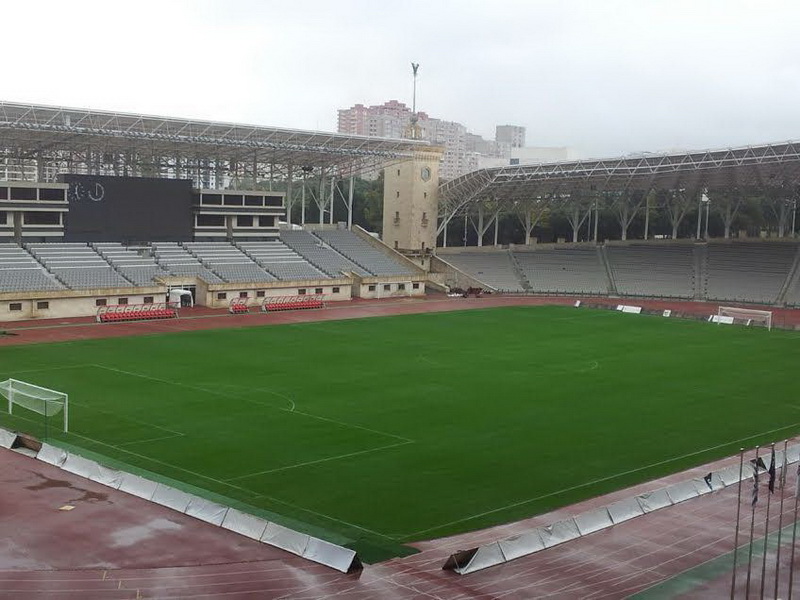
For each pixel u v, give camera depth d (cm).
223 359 5938
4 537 2720
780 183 11769
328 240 11275
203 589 2409
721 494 3419
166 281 8662
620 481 3556
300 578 2508
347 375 5509
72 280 8106
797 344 7544
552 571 2625
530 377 5638
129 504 3056
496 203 13162
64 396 4112
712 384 5591
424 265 12094
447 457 3794
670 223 14988
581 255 12962
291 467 3572
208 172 11338
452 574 2581
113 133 8288
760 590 2502
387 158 10862
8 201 8356
